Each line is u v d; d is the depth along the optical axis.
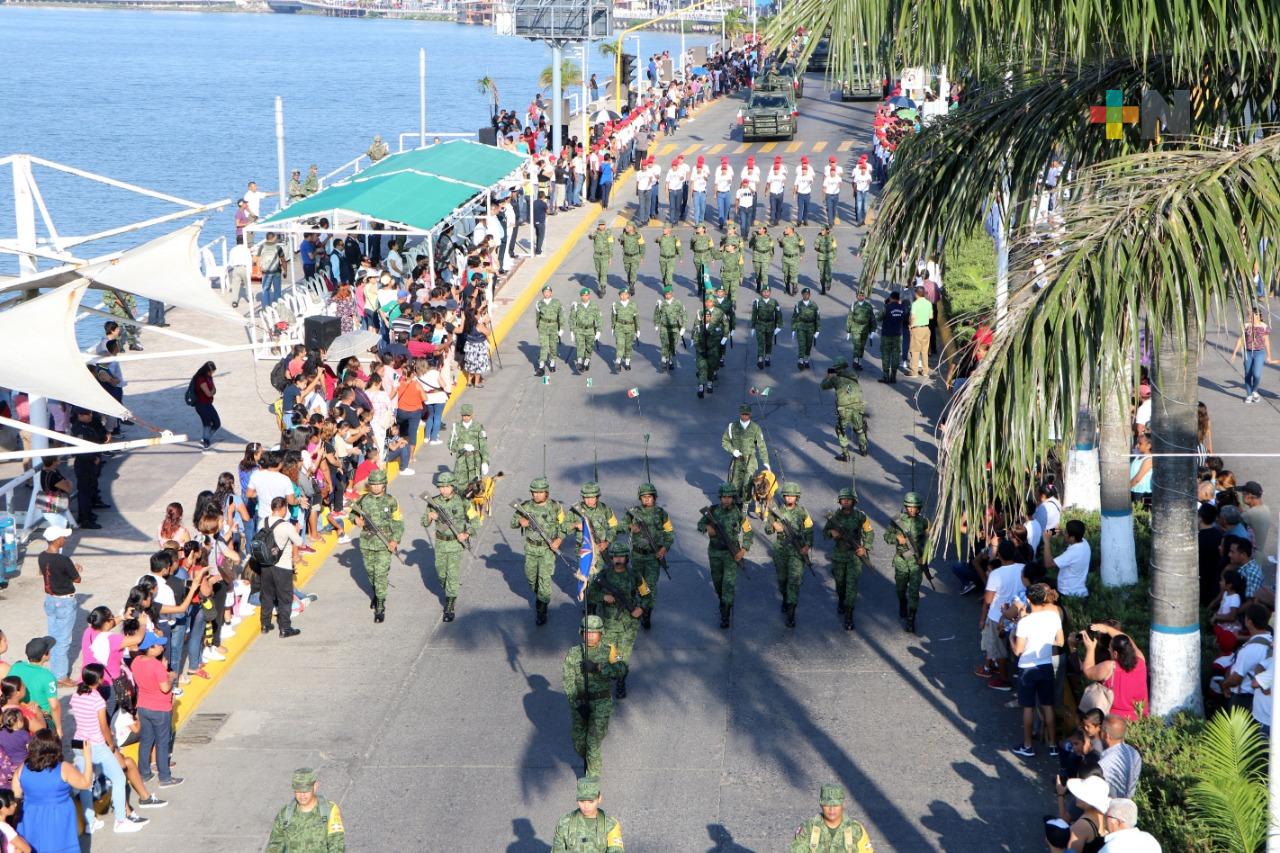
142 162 102.50
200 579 16.70
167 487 23.69
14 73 196.12
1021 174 14.38
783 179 42.59
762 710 16.47
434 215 31.92
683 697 16.83
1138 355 11.06
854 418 24.42
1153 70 13.80
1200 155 11.95
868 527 18.36
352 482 22.73
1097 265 11.24
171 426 26.98
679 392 28.95
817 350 31.38
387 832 14.09
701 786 14.80
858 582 19.44
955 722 16.03
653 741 15.80
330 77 191.25
